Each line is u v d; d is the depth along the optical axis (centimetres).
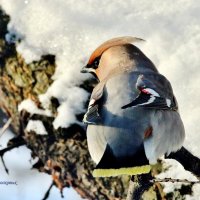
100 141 1133
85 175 1212
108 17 1312
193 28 1295
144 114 1131
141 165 1108
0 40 1303
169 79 1252
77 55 1267
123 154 1116
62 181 1243
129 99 1137
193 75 1248
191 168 1162
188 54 1268
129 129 1124
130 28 1301
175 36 1289
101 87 1159
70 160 1220
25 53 1269
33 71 1259
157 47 1282
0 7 1341
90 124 1141
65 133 1216
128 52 1211
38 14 1317
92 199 1223
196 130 1199
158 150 1150
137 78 1158
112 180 1192
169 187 1155
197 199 1141
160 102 1130
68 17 1307
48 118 1234
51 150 1232
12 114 1299
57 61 1262
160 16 1313
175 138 1160
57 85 1239
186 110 1223
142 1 1332
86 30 1295
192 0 1330
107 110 1134
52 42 1281
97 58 1222
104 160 1110
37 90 1252
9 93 1289
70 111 1221
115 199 1197
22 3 1334
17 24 1311
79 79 1243
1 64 1293
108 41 1229
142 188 1123
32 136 1246
